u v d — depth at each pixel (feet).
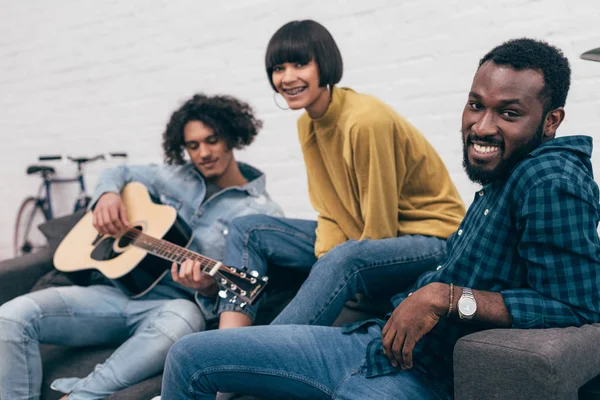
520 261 3.86
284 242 5.95
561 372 3.28
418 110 7.74
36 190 12.13
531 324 3.62
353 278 4.97
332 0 8.18
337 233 5.87
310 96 5.61
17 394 5.67
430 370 4.00
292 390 4.14
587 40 6.57
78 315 6.13
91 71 10.85
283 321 4.77
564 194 3.56
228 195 6.80
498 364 3.40
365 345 4.19
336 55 5.66
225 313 5.44
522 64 3.75
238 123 6.82
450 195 5.80
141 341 5.68
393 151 5.41
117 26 10.34
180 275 5.67
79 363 6.11
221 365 4.07
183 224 6.64
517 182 3.76
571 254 3.59
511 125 3.77
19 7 11.60
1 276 7.23
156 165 7.44
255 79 9.01
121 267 6.29
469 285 3.98
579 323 3.69
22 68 11.82
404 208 5.74
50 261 7.70
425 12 7.52
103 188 7.03
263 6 8.75
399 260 5.16
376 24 7.89
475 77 3.94
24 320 5.75
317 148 6.04
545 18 6.78
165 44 9.86
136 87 10.33
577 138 3.87
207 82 9.52
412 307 3.80
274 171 9.03
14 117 12.17
